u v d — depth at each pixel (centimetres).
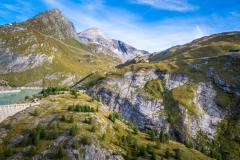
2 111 18912
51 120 17925
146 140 19000
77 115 18550
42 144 15538
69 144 15438
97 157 15275
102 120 18650
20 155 14862
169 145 18900
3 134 16912
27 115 19000
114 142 17000
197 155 18388
